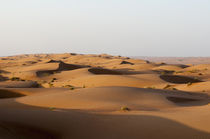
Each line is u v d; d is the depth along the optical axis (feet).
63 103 80.18
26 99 90.74
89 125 46.62
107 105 73.51
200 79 245.45
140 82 184.65
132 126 43.88
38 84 197.06
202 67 377.30
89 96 87.81
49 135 44.16
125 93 93.61
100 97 86.89
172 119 46.01
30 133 43.83
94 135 41.98
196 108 63.36
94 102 78.74
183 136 37.83
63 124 47.80
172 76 219.61
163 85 172.55
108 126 45.27
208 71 314.96
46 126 46.91
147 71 335.67
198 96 114.93
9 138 39.06
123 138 39.52
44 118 50.44
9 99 95.25
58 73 280.72
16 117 50.19
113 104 74.90
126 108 63.10
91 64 575.79
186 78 219.82
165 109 68.28
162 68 430.20
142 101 84.12
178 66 455.63
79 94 91.61
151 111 60.90
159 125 43.04
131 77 199.93
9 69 368.68
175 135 38.45
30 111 55.57
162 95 97.81
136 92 96.99
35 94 112.37
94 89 99.71
